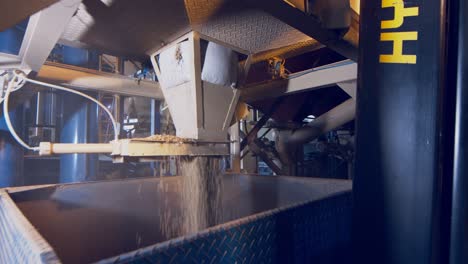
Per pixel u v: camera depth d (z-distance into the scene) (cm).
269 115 416
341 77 284
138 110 521
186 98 212
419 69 92
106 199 195
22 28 314
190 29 199
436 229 90
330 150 487
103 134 452
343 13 186
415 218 92
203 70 212
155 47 233
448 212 91
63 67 262
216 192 211
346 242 153
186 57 208
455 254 86
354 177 104
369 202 100
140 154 160
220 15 183
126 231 202
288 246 111
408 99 94
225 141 218
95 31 216
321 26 190
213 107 216
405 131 94
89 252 183
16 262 84
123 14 189
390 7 97
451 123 90
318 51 381
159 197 221
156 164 454
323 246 133
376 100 99
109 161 496
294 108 455
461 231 85
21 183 336
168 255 73
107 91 297
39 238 72
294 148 431
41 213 164
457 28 87
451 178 90
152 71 310
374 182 99
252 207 263
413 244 92
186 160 201
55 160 507
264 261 99
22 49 197
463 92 85
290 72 395
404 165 94
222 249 85
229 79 225
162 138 174
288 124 423
